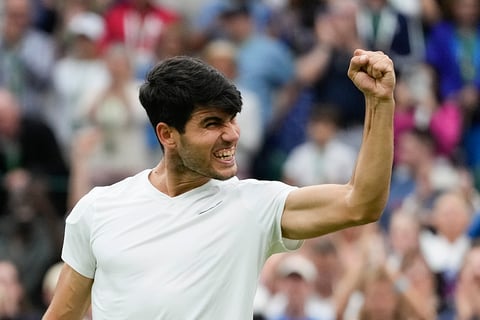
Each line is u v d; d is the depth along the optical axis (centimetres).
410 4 4294
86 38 4022
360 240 3112
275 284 2955
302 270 2923
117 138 3712
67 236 1600
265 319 2930
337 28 4131
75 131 3853
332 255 3028
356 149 3912
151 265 1526
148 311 1516
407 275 3006
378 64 1420
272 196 1538
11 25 4044
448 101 4131
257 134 3941
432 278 3044
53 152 3631
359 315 2844
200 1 4681
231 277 1524
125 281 1534
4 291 2977
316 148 3809
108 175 3691
